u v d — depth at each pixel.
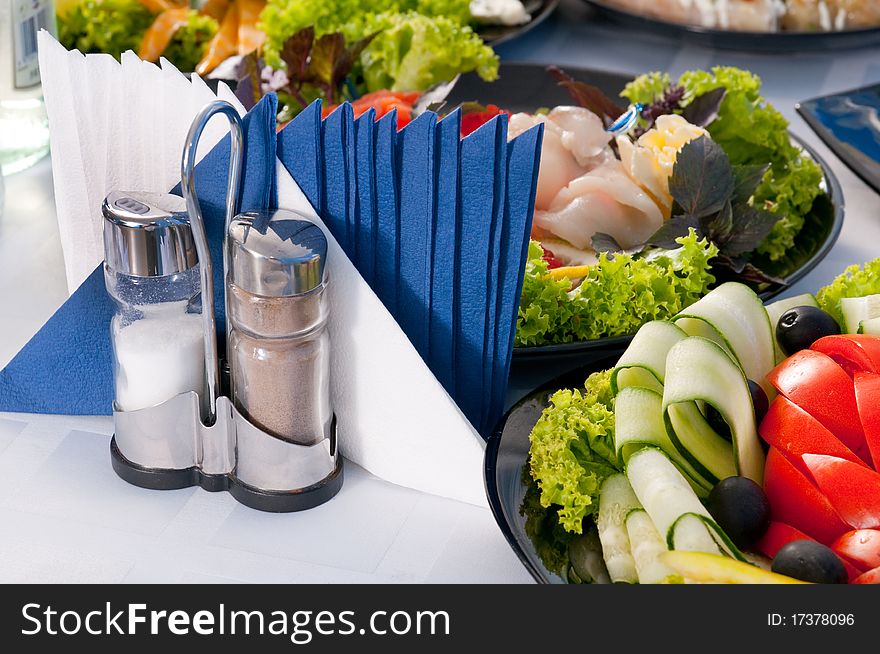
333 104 1.22
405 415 0.80
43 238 1.12
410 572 0.75
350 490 0.82
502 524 0.71
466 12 1.44
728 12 1.52
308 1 1.33
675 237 1.00
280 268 0.71
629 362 0.76
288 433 0.77
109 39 1.44
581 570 0.71
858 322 0.83
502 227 0.78
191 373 0.79
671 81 1.47
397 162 0.77
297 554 0.76
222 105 0.72
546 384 0.84
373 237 0.79
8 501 0.80
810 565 0.64
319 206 0.79
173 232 0.73
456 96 1.35
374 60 1.30
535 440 0.76
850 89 1.44
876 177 1.20
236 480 0.80
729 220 1.02
